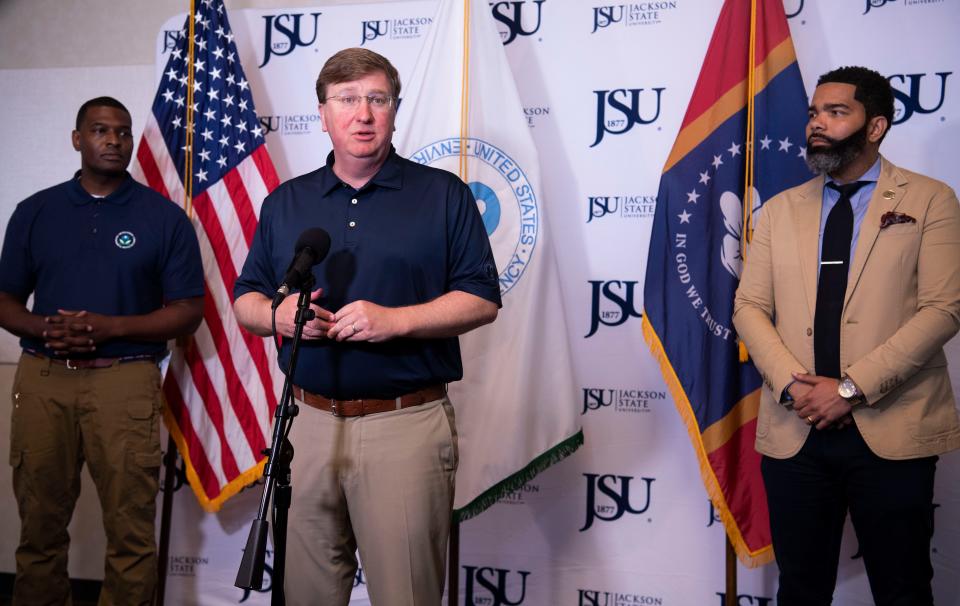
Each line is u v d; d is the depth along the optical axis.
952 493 2.58
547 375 2.60
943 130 2.60
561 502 2.88
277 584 1.58
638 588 2.82
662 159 2.81
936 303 1.95
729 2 2.56
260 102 3.06
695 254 2.51
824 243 2.13
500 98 2.67
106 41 3.17
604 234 2.85
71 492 2.59
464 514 2.54
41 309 2.57
